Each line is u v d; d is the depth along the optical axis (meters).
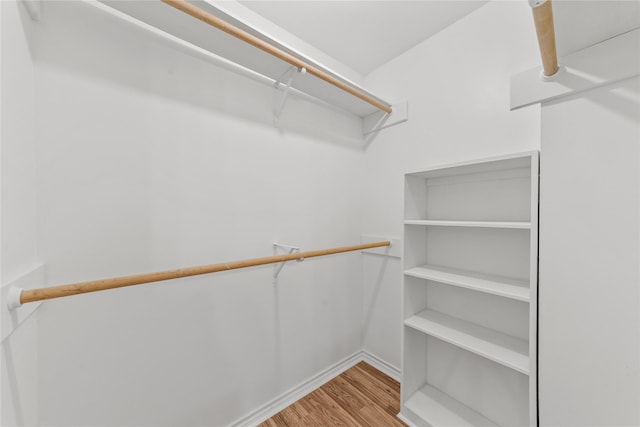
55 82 0.86
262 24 1.43
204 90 1.22
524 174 1.19
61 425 0.87
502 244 1.28
